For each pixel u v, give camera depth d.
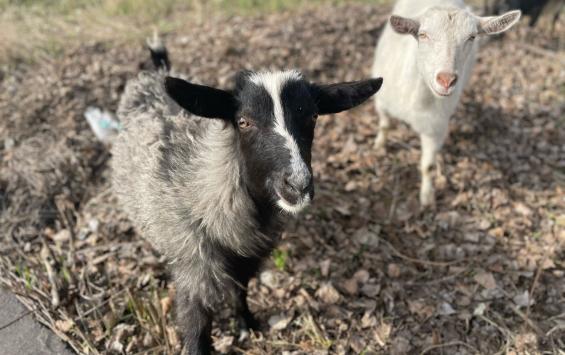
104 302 1.81
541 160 2.33
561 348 1.79
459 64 1.86
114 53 2.79
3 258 1.88
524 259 1.98
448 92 1.83
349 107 1.59
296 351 1.77
